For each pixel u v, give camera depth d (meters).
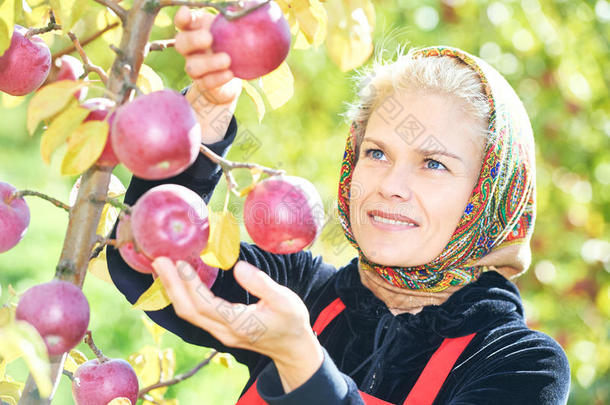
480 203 1.62
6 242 1.15
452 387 1.55
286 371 1.20
